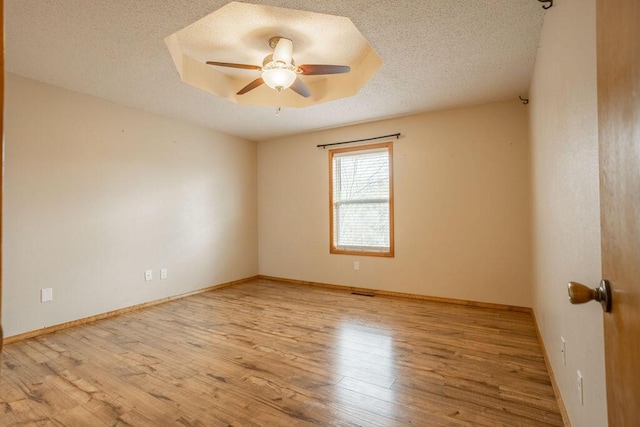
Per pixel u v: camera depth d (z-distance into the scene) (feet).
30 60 8.71
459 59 8.87
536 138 8.87
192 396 6.48
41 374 7.36
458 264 12.79
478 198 12.44
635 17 1.81
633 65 1.85
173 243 13.74
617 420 2.24
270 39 9.30
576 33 4.36
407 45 8.15
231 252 16.48
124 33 7.54
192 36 9.15
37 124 9.87
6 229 9.25
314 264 16.30
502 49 8.35
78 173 10.78
